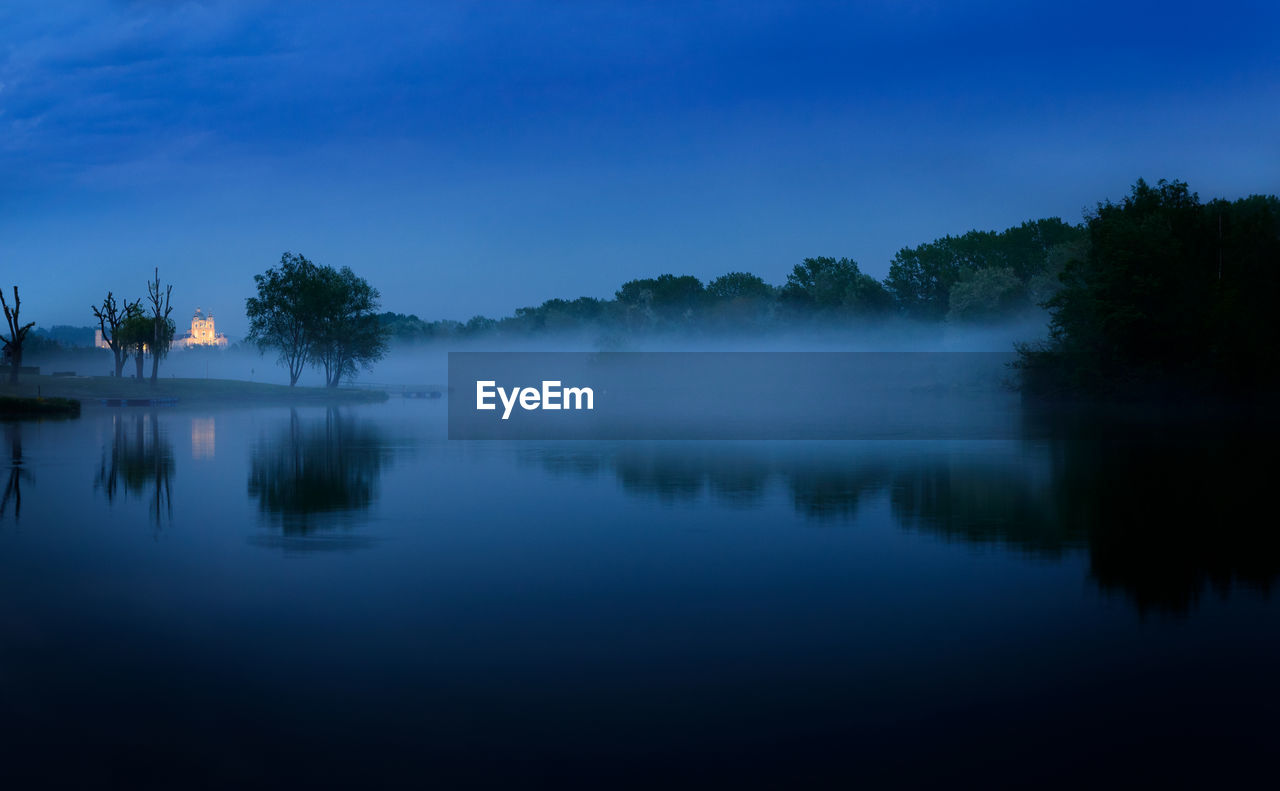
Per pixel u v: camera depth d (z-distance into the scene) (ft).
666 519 52.85
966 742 20.84
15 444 106.22
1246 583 35.91
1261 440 108.78
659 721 22.03
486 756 20.08
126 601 33.63
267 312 314.76
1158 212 208.64
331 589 35.70
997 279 320.70
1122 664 26.03
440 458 91.04
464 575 37.91
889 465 82.94
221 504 58.65
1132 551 42.39
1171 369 202.59
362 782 18.88
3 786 18.58
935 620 30.76
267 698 23.59
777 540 45.91
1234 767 19.58
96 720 22.16
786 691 24.04
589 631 29.68
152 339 338.13
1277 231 226.38
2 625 30.48
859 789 18.61
